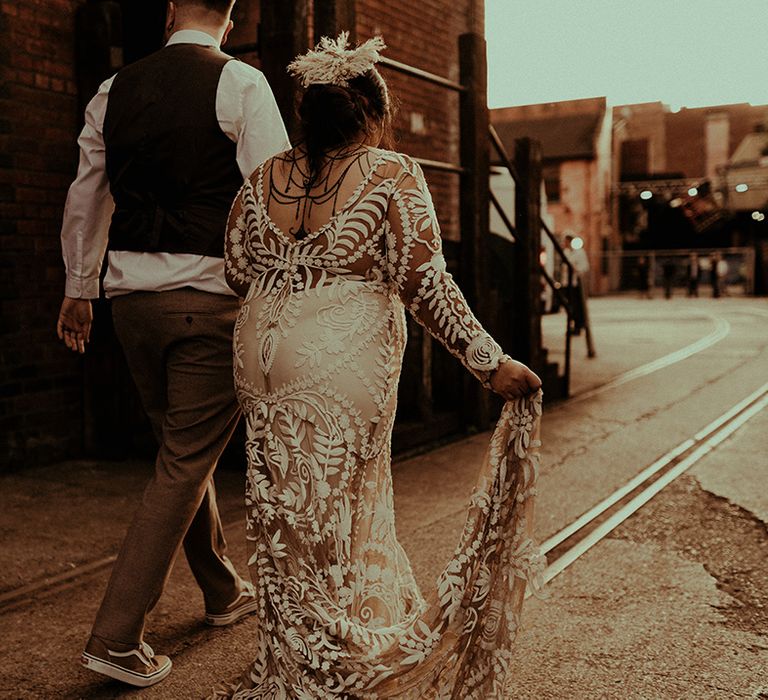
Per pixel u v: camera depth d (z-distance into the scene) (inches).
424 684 80.6
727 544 150.7
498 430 83.0
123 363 213.9
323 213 79.4
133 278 100.0
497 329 260.5
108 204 108.7
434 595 80.1
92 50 210.8
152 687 101.3
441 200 354.9
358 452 79.4
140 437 216.7
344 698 77.7
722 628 116.4
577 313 443.2
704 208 1626.5
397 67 205.3
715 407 285.1
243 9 257.0
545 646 111.2
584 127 1499.8
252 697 83.7
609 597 127.4
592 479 194.9
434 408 248.2
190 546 113.7
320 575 78.7
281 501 79.9
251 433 82.4
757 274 1269.7
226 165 100.7
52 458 211.2
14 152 200.4
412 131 331.6
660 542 152.0
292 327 79.1
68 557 146.3
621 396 311.4
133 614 97.9
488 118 242.1
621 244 1683.1
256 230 82.8
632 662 106.6
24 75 201.6
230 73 99.7
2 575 137.9
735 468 203.5
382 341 79.9
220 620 117.6
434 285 78.7
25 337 204.4
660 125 2185.0
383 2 308.5
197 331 99.0
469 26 366.6
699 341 518.9
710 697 97.7
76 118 214.7
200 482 100.1
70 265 108.0
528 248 272.5
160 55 103.3
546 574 136.3
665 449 224.7
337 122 79.8
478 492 82.4
